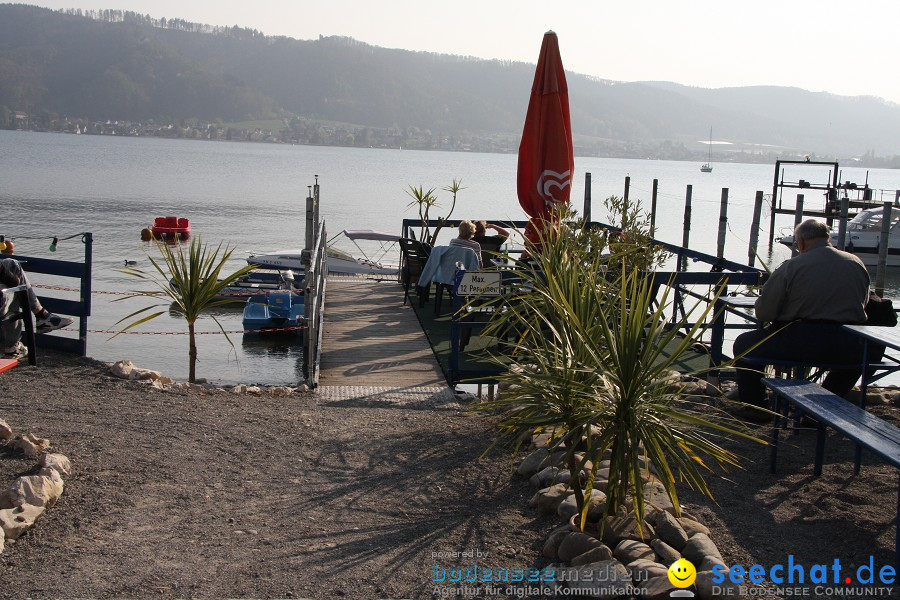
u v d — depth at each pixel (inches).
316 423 236.2
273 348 500.1
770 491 178.4
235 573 142.3
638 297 148.6
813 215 1348.4
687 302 527.8
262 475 190.4
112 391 264.7
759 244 1449.3
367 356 338.6
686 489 178.5
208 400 259.9
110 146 6648.6
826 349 214.5
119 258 951.6
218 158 5137.8
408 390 287.0
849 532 158.1
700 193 3289.9
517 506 173.0
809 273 213.6
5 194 1876.2
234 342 516.1
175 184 2549.2
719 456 151.4
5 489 166.4
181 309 303.4
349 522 164.7
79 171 3006.9
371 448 212.1
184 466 193.5
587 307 177.8
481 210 1860.2
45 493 165.9
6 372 285.4
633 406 148.2
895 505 170.6
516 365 182.4
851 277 213.8
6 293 298.4
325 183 2901.1
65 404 242.8
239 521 164.2
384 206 1932.8
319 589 137.3
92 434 212.5
